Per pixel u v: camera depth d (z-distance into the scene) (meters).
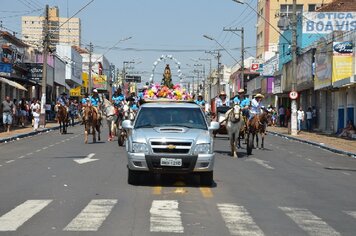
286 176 16.08
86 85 96.19
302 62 47.72
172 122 13.95
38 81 51.72
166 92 25.00
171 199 11.39
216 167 17.69
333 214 10.41
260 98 23.98
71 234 8.20
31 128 39.94
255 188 13.40
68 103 47.34
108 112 28.59
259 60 78.25
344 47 36.12
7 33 46.78
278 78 58.81
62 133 36.16
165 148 12.57
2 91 44.50
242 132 24.17
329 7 55.44
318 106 46.75
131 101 27.34
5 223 8.90
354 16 51.50
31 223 8.93
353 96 36.81
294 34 38.75
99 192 12.17
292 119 39.12
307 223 9.44
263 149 26.27
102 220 9.20
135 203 10.84
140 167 12.68
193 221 9.27
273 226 9.09
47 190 12.39
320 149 28.28
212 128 13.80
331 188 13.95
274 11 77.00
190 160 12.60
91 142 27.67
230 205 10.92
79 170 16.12
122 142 25.05
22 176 14.76
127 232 8.37
